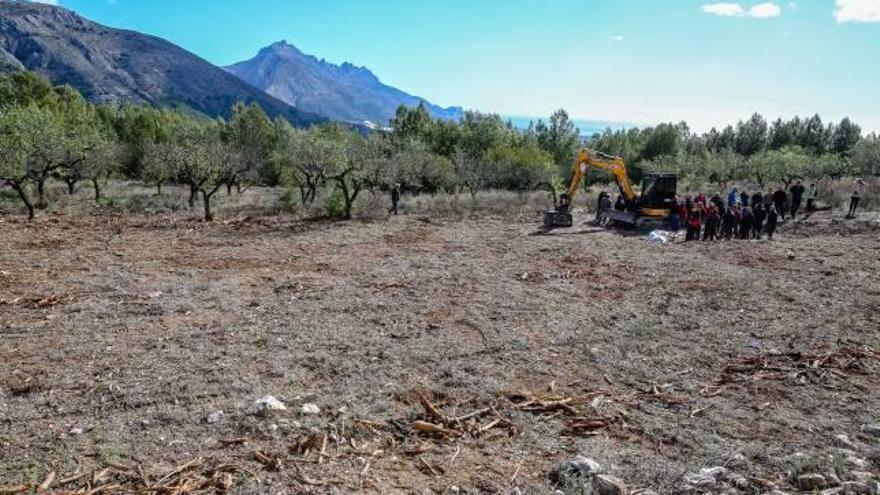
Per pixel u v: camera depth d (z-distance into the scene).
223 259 18.67
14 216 25.80
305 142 30.45
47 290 14.27
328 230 24.97
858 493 5.95
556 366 10.27
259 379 9.17
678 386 9.50
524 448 7.36
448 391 9.04
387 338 11.46
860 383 9.62
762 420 8.23
